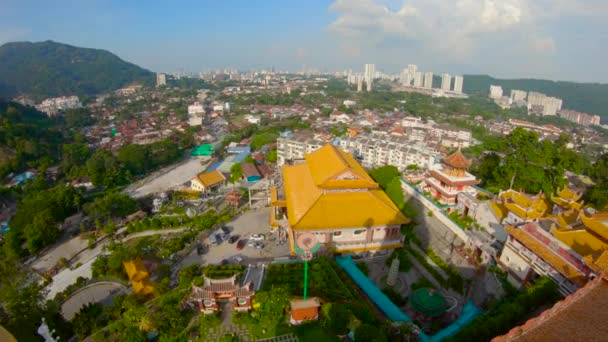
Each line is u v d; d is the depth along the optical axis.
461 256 49.69
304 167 70.81
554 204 55.44
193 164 151.25
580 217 39.53
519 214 50.22
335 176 54.28
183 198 102.62
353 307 38.09
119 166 128.88
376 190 61.66
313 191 57.88
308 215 52.53
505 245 43.09
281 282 44.62
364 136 148.25
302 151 126.25
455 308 42.84
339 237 53.62
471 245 49.59
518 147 67.12
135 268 50.97
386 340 30.78
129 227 76.19
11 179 122.62
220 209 87.69
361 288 45.06
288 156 129.62
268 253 59.47
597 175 72.38
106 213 86.12
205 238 65.56
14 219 82.69
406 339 32.97
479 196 62.22
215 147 171.00
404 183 73.94
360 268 51.75
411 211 61.72
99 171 123.19
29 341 38.34
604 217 40.94
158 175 136.88
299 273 46.66
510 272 41.66
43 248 75.75
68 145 149.00
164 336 34.97
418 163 116.12
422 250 54.31
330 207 53.91
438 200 65.19
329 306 35.97
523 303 33.62
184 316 37.50
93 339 37.44
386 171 70.12
